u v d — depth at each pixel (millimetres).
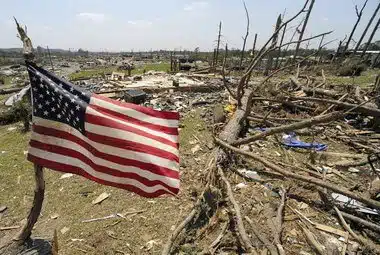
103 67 60281
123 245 3898
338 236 4035
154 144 2941
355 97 9375
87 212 4633
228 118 8680
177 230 3834
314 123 5277
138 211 4617
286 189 5160
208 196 4531
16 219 4527
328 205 4676
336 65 22688
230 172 5742
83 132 2926
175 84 13836
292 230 4148
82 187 5375
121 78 17266
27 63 2969
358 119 9031
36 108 2988
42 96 2979
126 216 4504
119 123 2926
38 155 3043
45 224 4359
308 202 4809
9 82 36500
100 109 2930
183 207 4684
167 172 2889
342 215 4402
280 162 6219
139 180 2953
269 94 10984
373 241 3996
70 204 4855
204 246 3797
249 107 6996
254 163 6195
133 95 10820
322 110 9203
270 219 4316
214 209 4465
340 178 5730
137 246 3875
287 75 18375
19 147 7215
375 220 4445
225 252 3707
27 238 3900
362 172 5996
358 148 7258
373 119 8406
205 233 4039
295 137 7820
